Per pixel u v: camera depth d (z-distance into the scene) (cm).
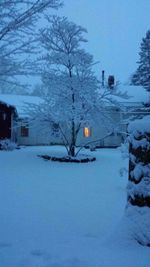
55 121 1939
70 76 1991
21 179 1230
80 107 1905
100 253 414
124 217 486
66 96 1975
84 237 535
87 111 1944
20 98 3694
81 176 1332
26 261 395
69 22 1950
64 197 919
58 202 852
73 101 1959
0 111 2833
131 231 461
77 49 1997
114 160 1962
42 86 2048
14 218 685
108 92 2017
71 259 387
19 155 2123
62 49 2006
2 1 546
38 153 2245
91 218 692
